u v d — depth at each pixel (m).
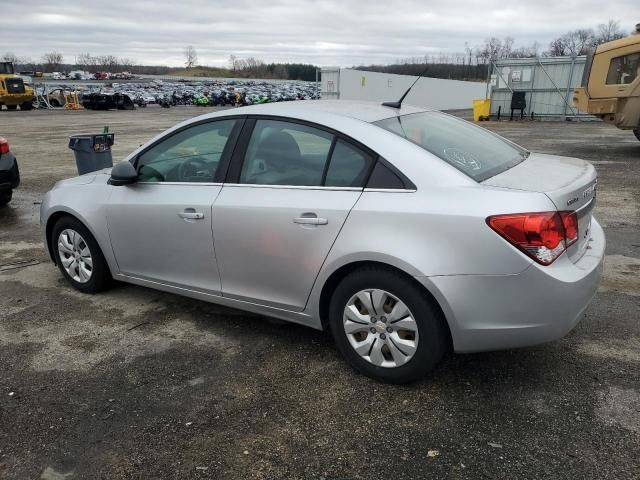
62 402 2.99
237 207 3.38
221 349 3.55
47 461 2.54
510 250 2.62
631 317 3.82
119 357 3.47
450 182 2.82
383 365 3.04
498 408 2.83
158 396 3.03
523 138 15.89
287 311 3.38
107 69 157.88
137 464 2.50
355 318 3.08
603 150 12.95
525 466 2.42
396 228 2.83
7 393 3.08
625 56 12.36
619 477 2.34
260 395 3.02
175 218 3.70
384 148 3.00
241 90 65.06
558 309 2.68
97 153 8.55
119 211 4.02
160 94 53.91
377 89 30.78
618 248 5.38
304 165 3.23
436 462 2.46
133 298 4.41
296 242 3.17
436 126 3.51
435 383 3.08
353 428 2.72
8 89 38.62
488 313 2.71
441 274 2.72
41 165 12.20
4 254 5.65
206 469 2.46
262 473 2.43
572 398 2.90
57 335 3.79
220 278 3.62
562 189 2.77
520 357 3.32
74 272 4.56
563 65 22.09
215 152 3.62
